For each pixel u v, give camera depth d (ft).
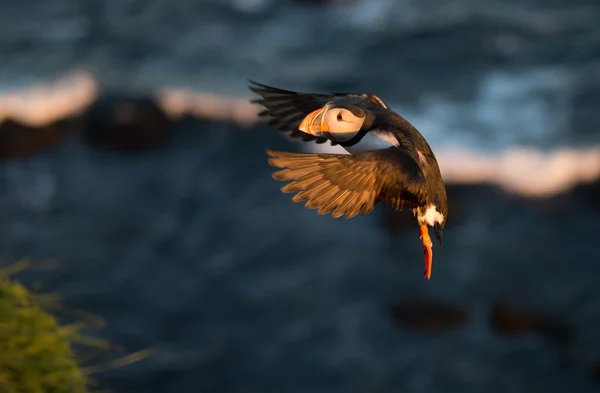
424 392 44.70
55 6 105.40
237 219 62.64
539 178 69.77
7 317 15.44
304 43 96.07
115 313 50.93
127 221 61.93
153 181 67.82
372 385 45.29
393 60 90.99
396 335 49.60
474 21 96.12
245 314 51.70
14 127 73.26
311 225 61.72
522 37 93.25
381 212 62.03
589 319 50.42
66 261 56.44
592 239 60.23
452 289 53.78
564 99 81.61
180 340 48.80
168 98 80.33
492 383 45.24
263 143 73.87
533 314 50.93
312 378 46.06
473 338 49.26
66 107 77.87
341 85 87.15
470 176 70.95
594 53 89.30
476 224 63.00
